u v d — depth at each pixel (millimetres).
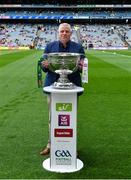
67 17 97625
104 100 13523
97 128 9211
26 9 101500
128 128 9211
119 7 99562
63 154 6199
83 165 6430
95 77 21781
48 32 94812
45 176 5910
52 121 6070
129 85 17969
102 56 48750
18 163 6531
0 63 33438
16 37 91750
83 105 12469
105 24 101562
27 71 25422
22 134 8570
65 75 6094
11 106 12188
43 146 7586
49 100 6320
